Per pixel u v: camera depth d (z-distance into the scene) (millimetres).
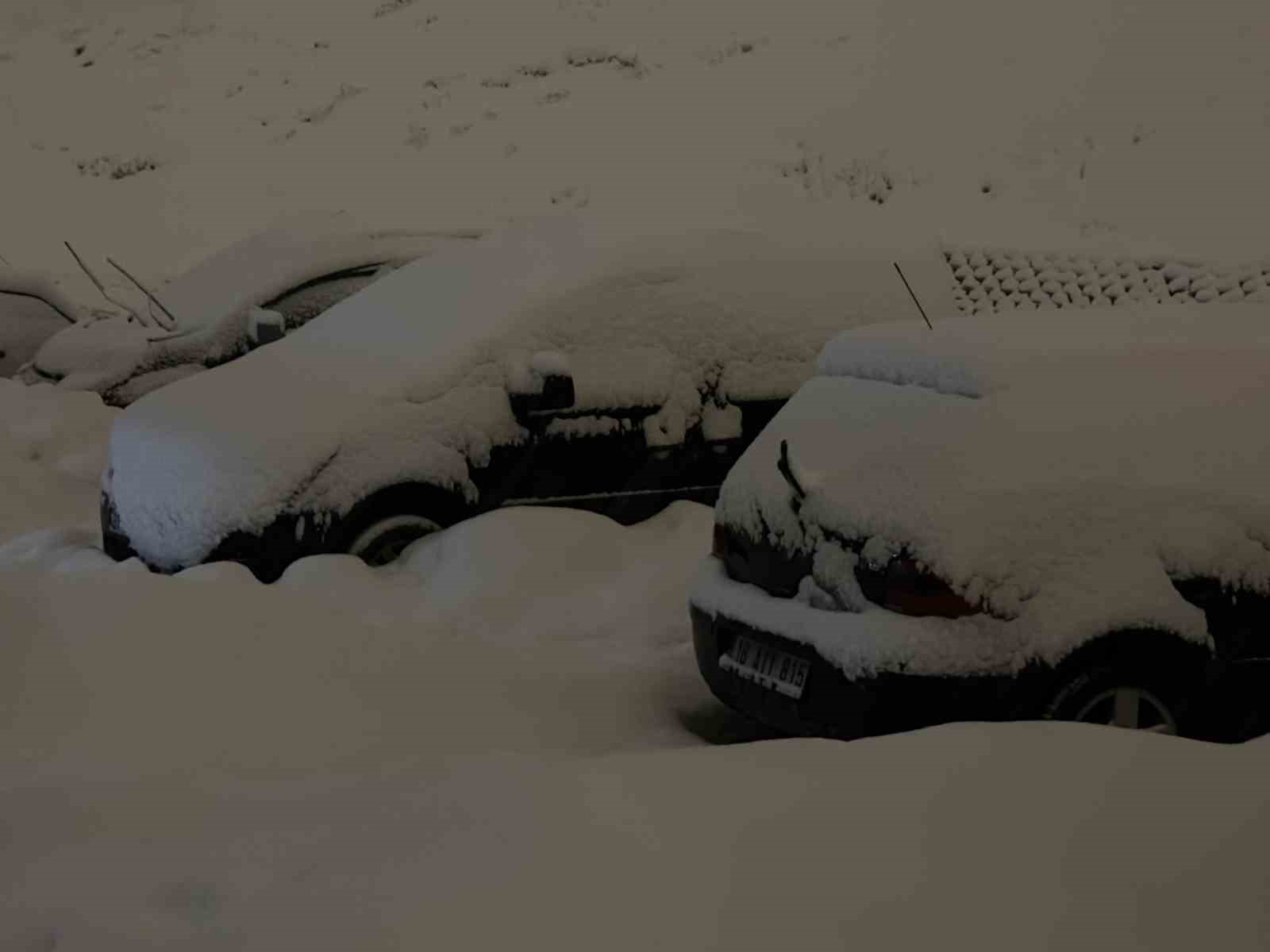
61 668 4820
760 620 4855
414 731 4895
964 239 16203
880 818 3090
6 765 4195
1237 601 4516
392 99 28531
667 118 23828
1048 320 5270
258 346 9961
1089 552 4422
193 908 3025
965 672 4301
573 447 7008
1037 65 19828
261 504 6477
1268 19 18766
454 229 11977
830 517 4688
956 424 4629
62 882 3189
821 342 7555
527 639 6023
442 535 6711
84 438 10477
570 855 2971
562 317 7090
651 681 5750
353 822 3309
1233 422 4738
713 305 7398
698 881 2850
